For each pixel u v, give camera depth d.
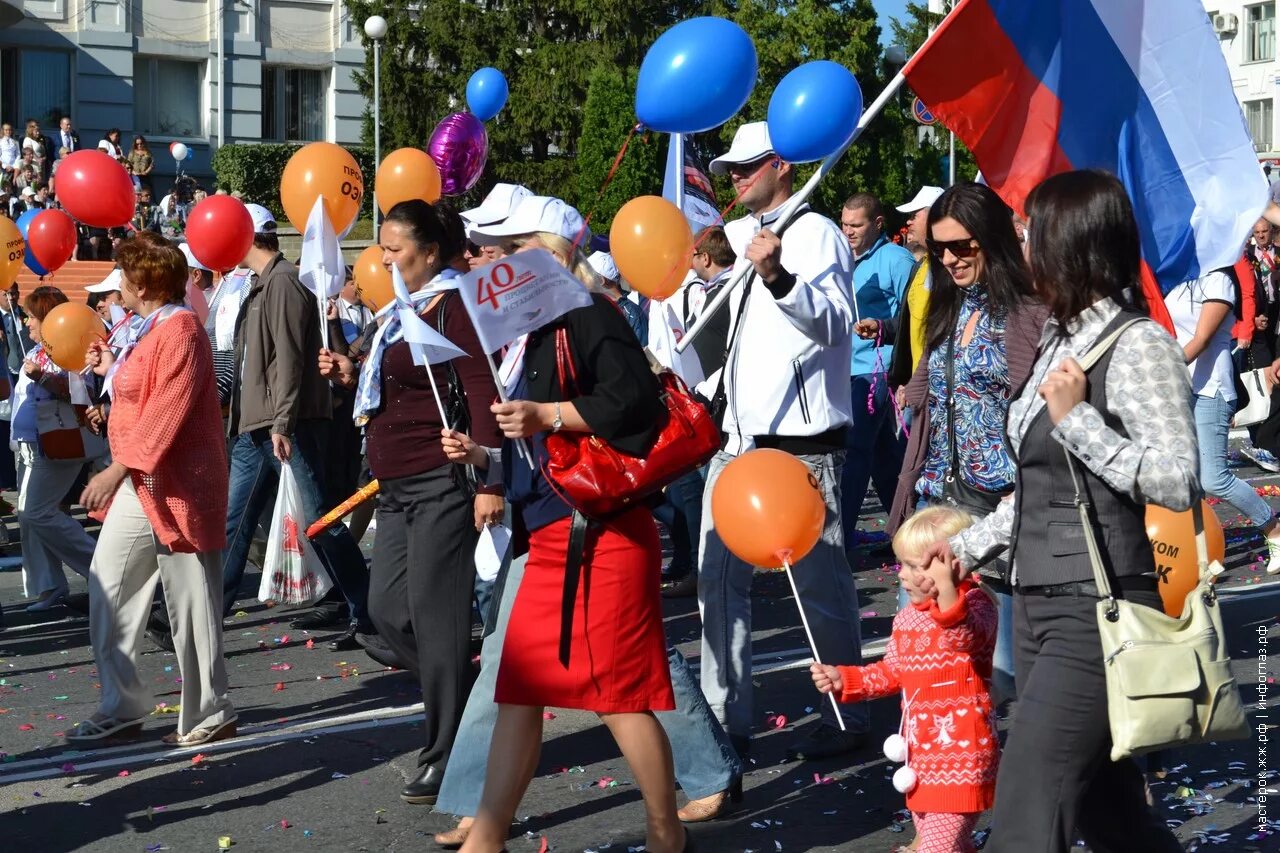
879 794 5.34
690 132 5.78
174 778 5.73
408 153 7.52
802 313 5.14
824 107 5.38
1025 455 3.56
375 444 5.32
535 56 35.56
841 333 5.25
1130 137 5.81
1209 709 3.37
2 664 7.73
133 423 5.85
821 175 5.44
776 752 5.89
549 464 4.28
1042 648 3.54
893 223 22.61
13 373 12.48
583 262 4.68
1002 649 4.78
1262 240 10.80
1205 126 5.78
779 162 5.79
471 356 5.07
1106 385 3.40
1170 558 3.63
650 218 5.20
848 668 4.41
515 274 4.20
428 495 5.24
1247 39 50.66
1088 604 3.45
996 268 4.59
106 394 8.89
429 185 7.50
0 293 12.10
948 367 4.77
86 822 5.25
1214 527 4.43
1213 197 5.80
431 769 5.35
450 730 5.30
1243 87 50.78
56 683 7.32
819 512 4.51
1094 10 5.69
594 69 32.88
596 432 4.25
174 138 35.66
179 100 35.84
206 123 35.88
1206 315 8.40
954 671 4.30
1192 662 3.35
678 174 7.30
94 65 34.47
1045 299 3.54
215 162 32.97
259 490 8.13
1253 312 11.41
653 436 4.29
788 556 4.47
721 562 5.58
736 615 5.60
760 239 5.11
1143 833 3.67
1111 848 3.71
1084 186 3.50
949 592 4.14
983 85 5.70
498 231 4.68
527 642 4.40
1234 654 7.19
